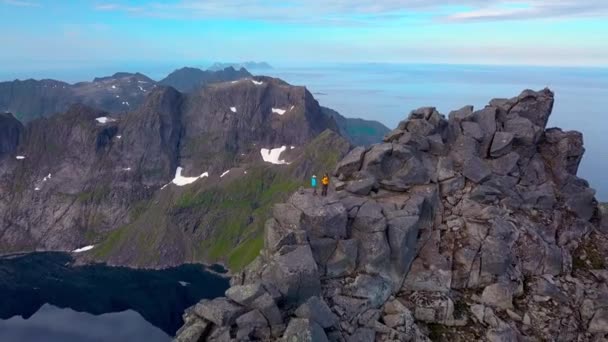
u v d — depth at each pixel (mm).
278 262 27969
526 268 35219
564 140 44531
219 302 25656
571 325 31797
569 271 35688
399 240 32312
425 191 37656
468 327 31078
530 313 32250
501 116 46156
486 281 33875
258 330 24812
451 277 33500
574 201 41281
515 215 38219
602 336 31625
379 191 37719
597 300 33000
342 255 30953
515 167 42312
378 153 38750
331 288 30016
